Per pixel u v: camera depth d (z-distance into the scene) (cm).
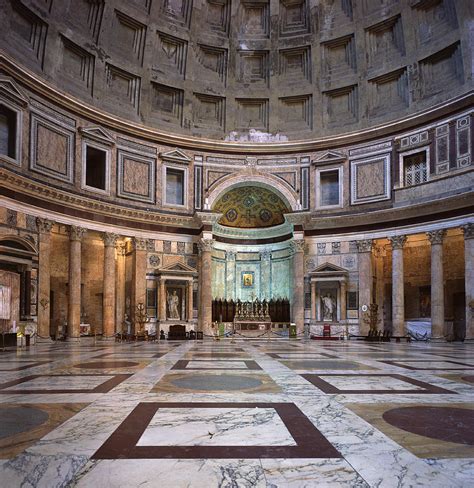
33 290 2483
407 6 3125
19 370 1116
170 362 1314
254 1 3538
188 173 3416
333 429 529
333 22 3438
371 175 3266
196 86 3478
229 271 3738
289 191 3472
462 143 2838
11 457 424
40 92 2619
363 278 3203
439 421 569
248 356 1534
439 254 2877
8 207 2381
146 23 3244
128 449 450
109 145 3062
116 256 3303
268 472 387
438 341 2803
